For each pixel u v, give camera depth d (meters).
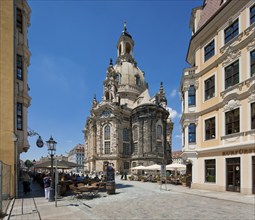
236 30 24.50
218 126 26.12
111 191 24.31
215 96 26.98
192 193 23.92
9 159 20.30
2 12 21.52
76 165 27.53
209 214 13.57
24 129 23.11
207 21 28.20
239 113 23.09
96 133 103.56
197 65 30.94
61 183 24.05
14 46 21.78
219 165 25.41
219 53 26.78
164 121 100.00
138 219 12.59
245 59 22.88
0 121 20.45
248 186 21.50
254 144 20.77
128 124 104.81
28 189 24.06
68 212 14.36
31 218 12.54
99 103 109.00
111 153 98.88
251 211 14.32
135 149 99.25
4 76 20.98
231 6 24.81
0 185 12.98
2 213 12.97
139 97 111.25
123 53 129.00
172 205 16.97
